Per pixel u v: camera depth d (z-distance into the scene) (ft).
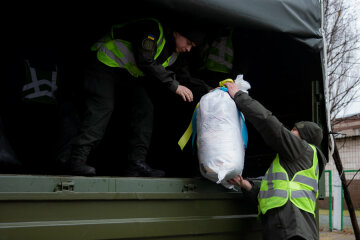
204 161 8.19
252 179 10.39
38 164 10.84
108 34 9.49
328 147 11.16
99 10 11.60
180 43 9.66
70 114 10.70
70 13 11.85
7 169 9.14
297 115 11.66
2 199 5.89
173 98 13.10
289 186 7.99
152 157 13.80
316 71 10.92
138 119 10.23
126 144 12.84
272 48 11.41
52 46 11.85
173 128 13.50
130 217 7.21
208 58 11.77
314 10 10.30
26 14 11.53
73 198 6.55
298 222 7.60
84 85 9.23
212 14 8.36
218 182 7.83
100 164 13.14
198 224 8.03
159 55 9.15
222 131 8.15
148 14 9.59
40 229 6.16
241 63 11.94
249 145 12.59
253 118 8.25
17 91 10.97
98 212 6.85
